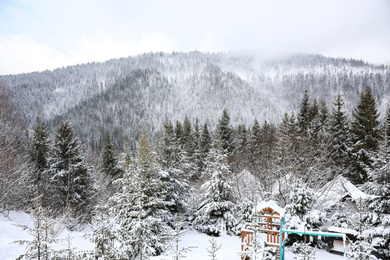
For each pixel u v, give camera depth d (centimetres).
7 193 1894
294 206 1759
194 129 5303
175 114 19212
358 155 2766
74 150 2466
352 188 2341
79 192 2459
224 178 2136
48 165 2489
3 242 1177
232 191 2380
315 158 2477
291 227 1639
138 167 1448
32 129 3028
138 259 1109
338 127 3086
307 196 1767
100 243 828
